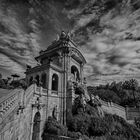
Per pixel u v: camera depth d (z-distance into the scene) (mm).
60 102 28234
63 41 35219
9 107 9180
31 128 17922
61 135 20609
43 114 22594
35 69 30000
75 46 40031
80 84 34625
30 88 18562
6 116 8148
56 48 34688
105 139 22547
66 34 38688
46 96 24641
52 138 20141
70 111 27000
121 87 73125
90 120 24891
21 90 13008
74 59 37719
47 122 22812
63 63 32656
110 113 34094
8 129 8633
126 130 28375
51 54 35875
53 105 25969
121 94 63094
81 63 41000
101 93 62500
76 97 29984
